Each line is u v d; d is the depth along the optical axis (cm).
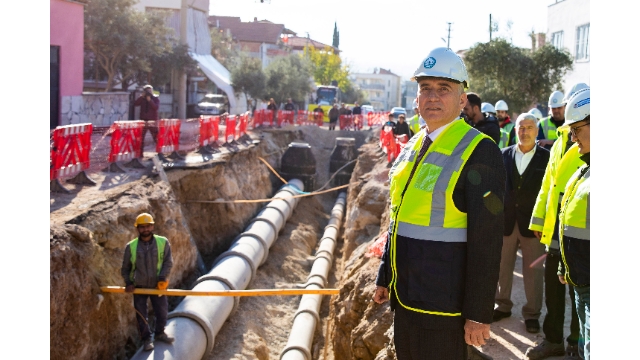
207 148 1692
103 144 1547
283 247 1524
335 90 4462
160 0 3391
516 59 2402
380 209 1302
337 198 2344
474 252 300
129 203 957
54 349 655
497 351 539
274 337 1084
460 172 307
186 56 3098
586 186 399
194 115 3378
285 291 712
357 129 3419
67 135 956
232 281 1055
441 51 324
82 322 711
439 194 310
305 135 3050
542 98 2438
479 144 309
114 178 1105
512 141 973
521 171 596
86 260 754
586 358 391
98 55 2555
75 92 1956
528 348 539
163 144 1399
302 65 4088
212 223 1423
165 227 1060
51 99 1841
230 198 1528
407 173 329
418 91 334
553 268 516
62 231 738
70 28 1905
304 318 1047
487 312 299
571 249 407
